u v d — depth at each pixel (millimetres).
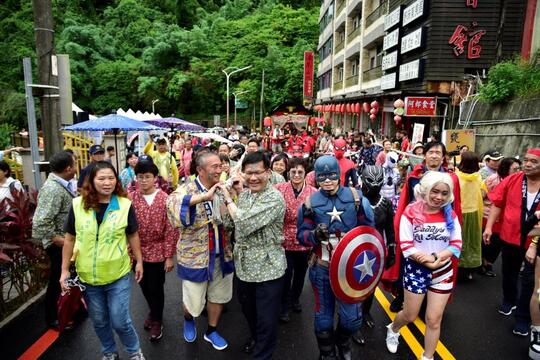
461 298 5129
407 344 4055
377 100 21203
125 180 7281
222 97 58000
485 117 12117
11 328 4316
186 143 10914
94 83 59156
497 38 13469
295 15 60406
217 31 62531
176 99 56656
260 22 61562
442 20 13719
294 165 4465
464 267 5508
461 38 13648
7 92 34594
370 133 14672
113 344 3635
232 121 54812
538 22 12531
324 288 3420
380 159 9242
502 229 4531
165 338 4137
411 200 4441
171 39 60000
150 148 9344
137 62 60188
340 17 31000
